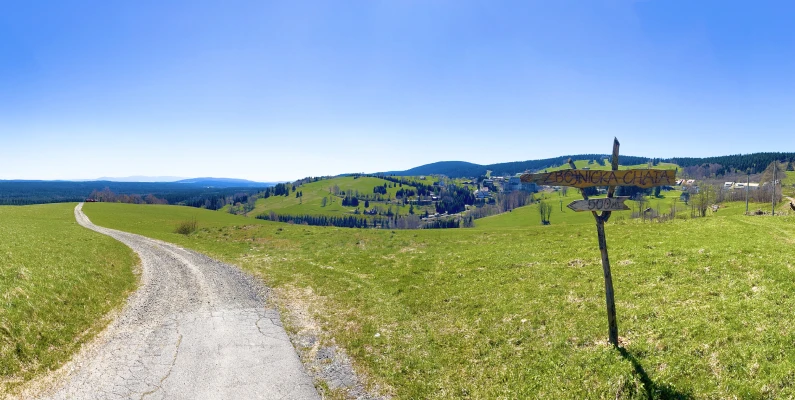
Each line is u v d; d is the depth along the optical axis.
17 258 26.09
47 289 19.70
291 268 32.66
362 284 25.75
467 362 14.27
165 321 19.50
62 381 13.30
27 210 92.12
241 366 14.62
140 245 47.81
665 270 19.67
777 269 16.80
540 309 17.52
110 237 52.44
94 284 23.84
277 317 20.27
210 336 17.53
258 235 55.88
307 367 14.65
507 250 32.38
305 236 52.84
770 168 97.81
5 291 17.88
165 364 14.70
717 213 89.81
